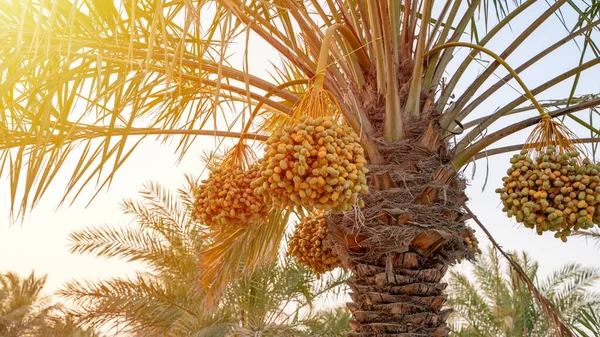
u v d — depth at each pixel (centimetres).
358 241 336
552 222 265
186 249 1057
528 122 338
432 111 349
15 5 320
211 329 966
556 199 264
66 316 1010
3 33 315
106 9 334
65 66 314
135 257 1048
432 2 341
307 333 1036
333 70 351
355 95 360
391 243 329
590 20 413
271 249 514
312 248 397
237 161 306
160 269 1056
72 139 376
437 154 340
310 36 360
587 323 808
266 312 1027
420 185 332
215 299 550
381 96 347
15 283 2267
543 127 290
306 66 335
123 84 316
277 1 419
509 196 277
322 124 223
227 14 253
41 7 235
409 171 334
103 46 317
